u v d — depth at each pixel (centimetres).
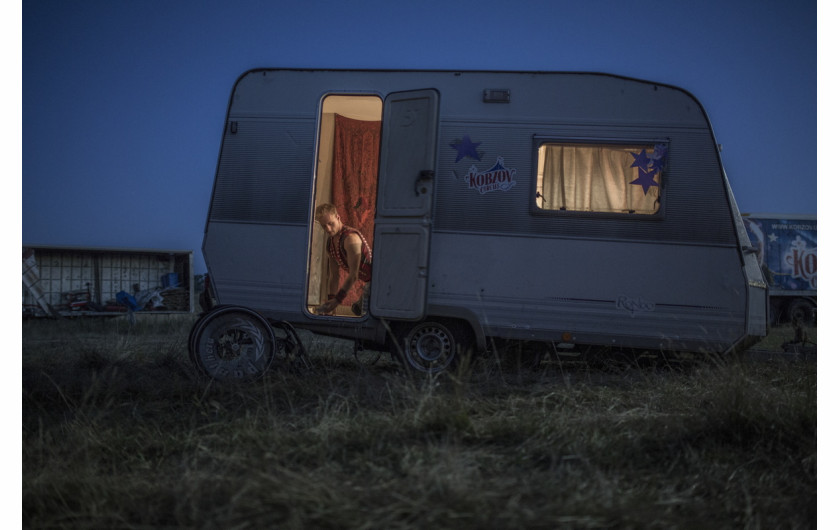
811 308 1752
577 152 638
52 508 284
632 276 614
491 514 255
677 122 625
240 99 664
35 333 1083
